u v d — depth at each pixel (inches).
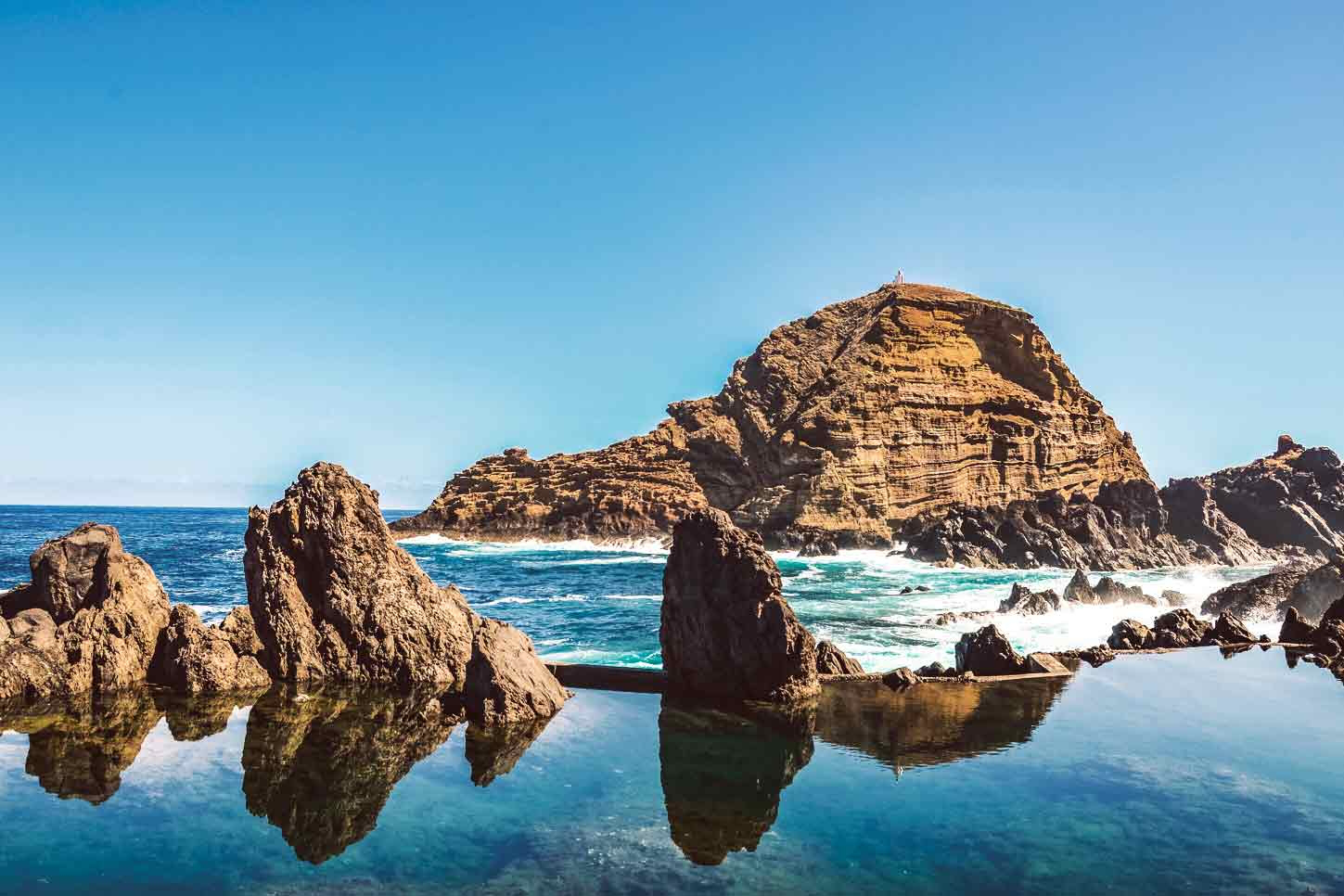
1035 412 4387.3
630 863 446.9
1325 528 3666.3
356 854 453.7
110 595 858.1
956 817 511.5
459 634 895.1
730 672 810.2
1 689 765.3
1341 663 955.3
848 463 3882.9
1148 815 514.0
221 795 539.2
